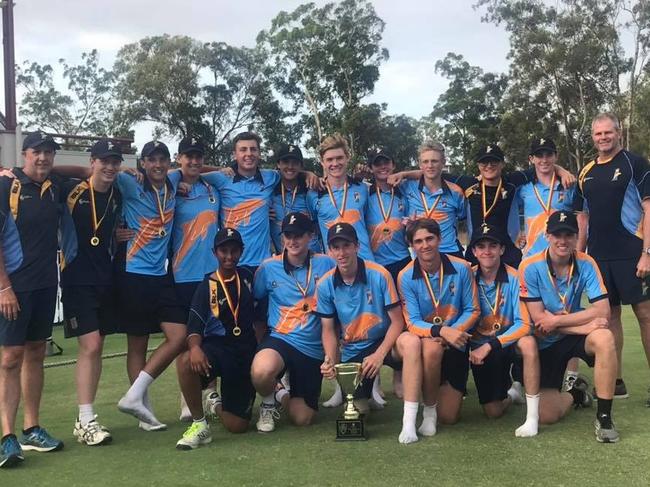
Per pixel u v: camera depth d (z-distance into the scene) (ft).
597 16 112.27
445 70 140.05
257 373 14.53
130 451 13.74
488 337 15.21
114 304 15.99
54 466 12.82
